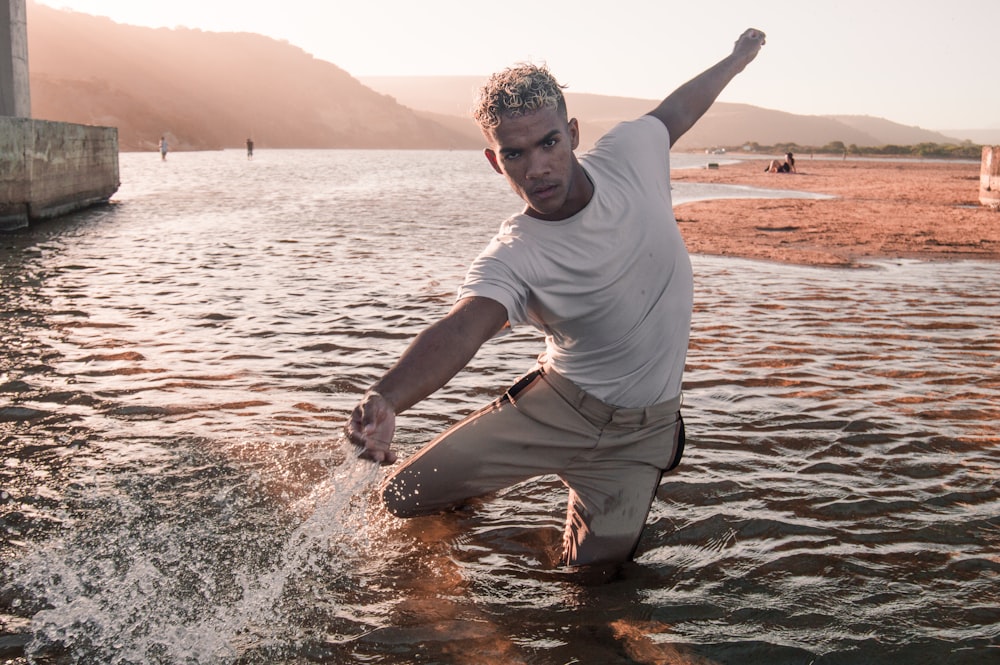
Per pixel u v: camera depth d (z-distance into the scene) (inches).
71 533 141.3
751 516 153.3
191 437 185.3
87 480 161.8
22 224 623.2
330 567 133.7
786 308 347.3
